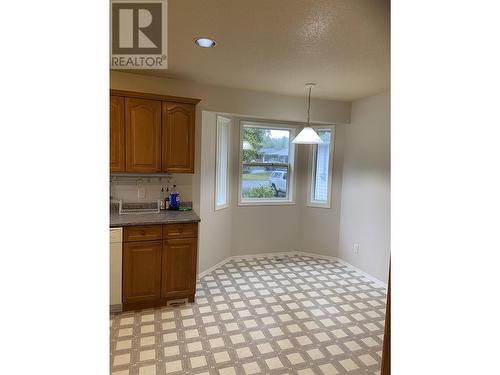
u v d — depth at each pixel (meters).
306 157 4.78
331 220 4.63
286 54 2.48
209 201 3.94
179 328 2.69
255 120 4.52
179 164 3.23
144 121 3.06
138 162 3.07
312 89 3.63
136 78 3.19
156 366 2.20
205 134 3.75
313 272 4.13
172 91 3.34
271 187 4.80
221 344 2.47
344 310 3.09
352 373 2.17
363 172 4.08
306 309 3.10
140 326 2.70
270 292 3.48
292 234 4.87
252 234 4.66
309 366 2.23
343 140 4.47
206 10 1.79
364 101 4.05
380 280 3.74
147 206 3.48
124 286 2.90
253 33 2.09
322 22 1.91
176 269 3.07
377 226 3.82
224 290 3.51
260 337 2.58
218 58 2.61
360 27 1.97
